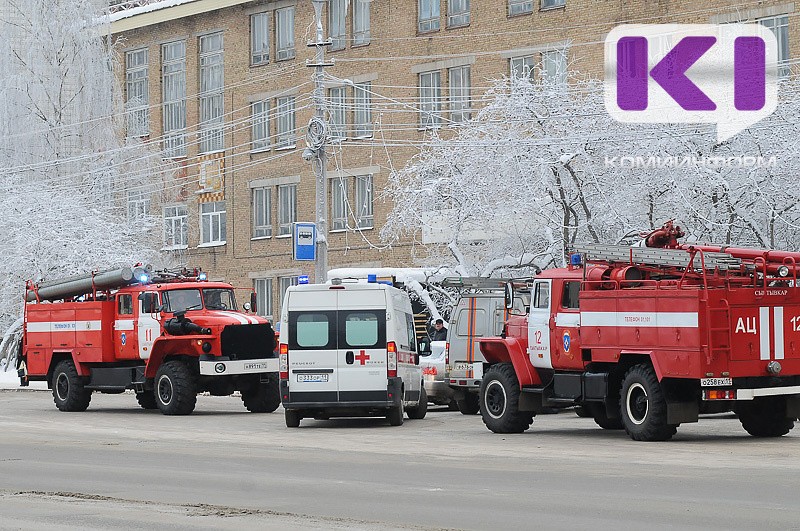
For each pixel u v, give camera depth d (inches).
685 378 1056.2
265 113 3120.1
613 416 1138.0
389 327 1323.8
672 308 1055.0
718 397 1036.5
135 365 1657.2
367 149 2854.3
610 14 2423.7
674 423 1063.6
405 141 2596.0
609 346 1115.3
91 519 658.2
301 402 1320.1
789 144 1722.4
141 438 1211.9
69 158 3014.3
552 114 1892.2
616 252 1119.0
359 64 2883.9
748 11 2240.4
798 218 1758.1
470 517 643.5
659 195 1813.5
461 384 1496.1
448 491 753.0
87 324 1664.6
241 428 1336.1
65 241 2628.0
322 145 1923.0
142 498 748.0
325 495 745.6
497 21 2635.3
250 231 3152.1
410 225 2048.5
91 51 3061.0
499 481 800.3
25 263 2613.2
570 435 1187.3
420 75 2785.4
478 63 2667.3
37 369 1731.1
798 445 1032.2
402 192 2054.6
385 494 744.3
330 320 1325.0
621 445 1055.0
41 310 1728.6
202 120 3260.3
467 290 1514.5
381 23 2847.0
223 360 1557.6
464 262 1991.9
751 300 1047.6
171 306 1603.1
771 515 627.2
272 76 3083.2
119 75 3255.4
